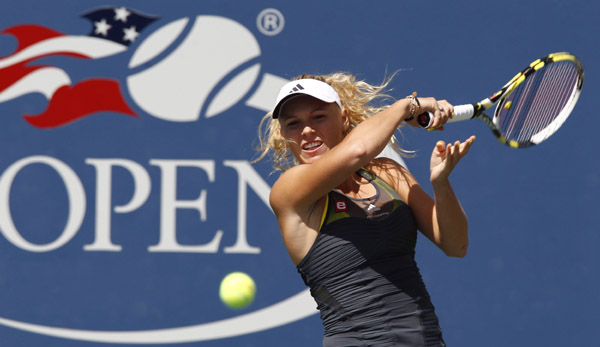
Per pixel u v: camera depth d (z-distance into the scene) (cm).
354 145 886
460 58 2272
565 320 2225
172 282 2209
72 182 2231
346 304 924
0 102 2244
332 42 2269
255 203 2228
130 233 2217
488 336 2217
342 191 969
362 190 973
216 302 2206
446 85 2270
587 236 2247
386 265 931
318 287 945
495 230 2250
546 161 2266
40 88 2253
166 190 2228
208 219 2223
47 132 2242
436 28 2278
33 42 2262
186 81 2258
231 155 2242
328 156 894
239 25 2269
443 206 983
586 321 2223
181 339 2198
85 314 2202
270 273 2214
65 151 2239
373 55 2266
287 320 2202
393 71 2262
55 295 2206
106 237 2217
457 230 1002
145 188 2230
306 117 982
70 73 2259
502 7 2284
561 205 2255
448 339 2217
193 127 2245
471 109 1226
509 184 2259
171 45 2267
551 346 2217
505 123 1318
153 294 2208
